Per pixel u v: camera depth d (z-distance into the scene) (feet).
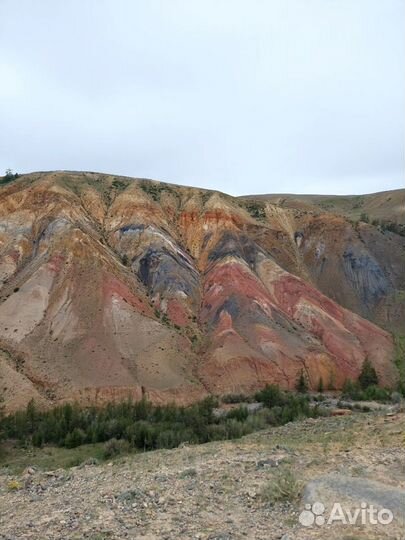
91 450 108.37
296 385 191.42
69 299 212.02
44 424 129.80
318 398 172.55
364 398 174.70
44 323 200.54
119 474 40.57
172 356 195.31
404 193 442.09
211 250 279.49
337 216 327.47
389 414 65.67
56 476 43.39
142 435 105.50
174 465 42.57
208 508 30.32
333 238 309.22
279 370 194.80
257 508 29.81
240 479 35.47
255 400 169.17
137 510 30.58
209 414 127.54
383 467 35.73
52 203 279.28
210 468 39.11
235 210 316.60
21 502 35.27
